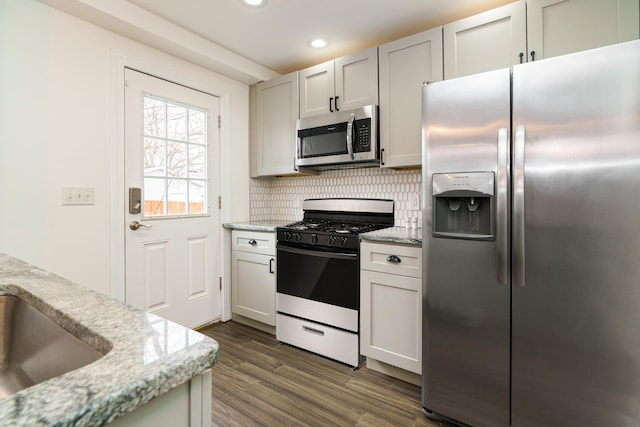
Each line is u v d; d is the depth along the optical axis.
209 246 2.72
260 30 2.29
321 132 2.49
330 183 2.91
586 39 1.62
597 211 1.21
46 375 0.68
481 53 1.88
